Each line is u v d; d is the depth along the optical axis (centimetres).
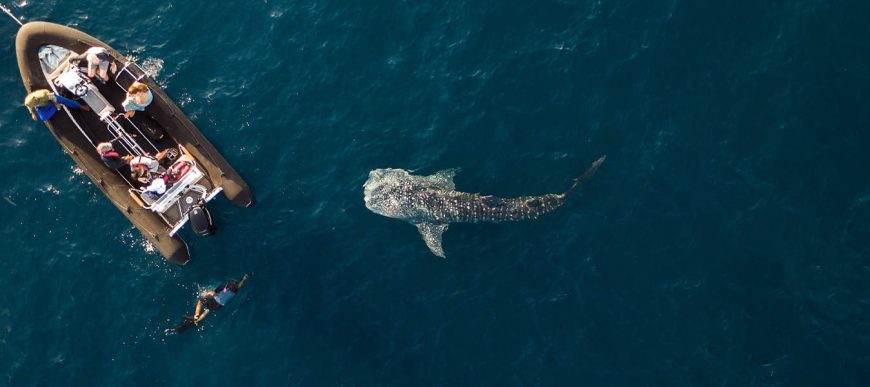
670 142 2666
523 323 2536
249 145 2742
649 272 2561
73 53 2655
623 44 2764
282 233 2658
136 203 2591
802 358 2422
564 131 2708
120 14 2836
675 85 2716
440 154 2702
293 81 2803
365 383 2489
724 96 2692
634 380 2450
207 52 2827
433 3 2841
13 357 2508
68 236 2628
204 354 2533
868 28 2711
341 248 2638
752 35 2742
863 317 2434
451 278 2600
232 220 2669
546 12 2825
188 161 2600
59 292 2575
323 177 2711
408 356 2516
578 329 2520
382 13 2842
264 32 2839
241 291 2597
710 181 2622
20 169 2664
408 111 2756
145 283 2600
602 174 2659
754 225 2567
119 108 2677
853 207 2552
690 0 2784
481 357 2508
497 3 2838
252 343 2539
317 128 2758
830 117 2647
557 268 2591
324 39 2838
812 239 2534
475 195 2581
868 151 2605
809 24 2727
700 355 2459
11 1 2800
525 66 2772
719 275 2534
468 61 2792
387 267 2616
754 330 2467
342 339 2536
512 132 2714
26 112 2714
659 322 2508
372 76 2800
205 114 2762
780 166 2616
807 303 2472
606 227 2616
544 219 2642
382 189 2614
